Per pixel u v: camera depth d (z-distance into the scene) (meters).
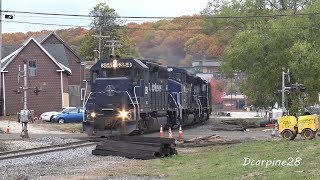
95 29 94.00
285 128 25.56
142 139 20.20
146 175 14.23
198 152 21.53
